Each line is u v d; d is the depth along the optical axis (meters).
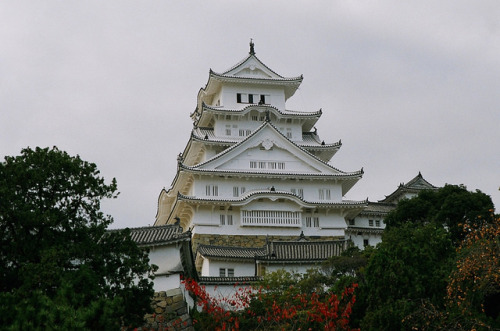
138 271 35.53
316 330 38.88
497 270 34.75
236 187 82.25
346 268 51.47
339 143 90.81
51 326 26.56
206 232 78.56
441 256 45.00
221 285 54.59
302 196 83.88
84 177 35.62
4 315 27.30
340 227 82.69
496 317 39.38
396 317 37.25
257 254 64.12
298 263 60.38
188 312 43.75
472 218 63.38
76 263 35.72
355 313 40.31
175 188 85.06
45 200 34.91
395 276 39.62
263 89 94.94
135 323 34.75
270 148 84.62
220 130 90.12
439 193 68.06
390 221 69.06
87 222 35.94
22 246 33.09
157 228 48.28
